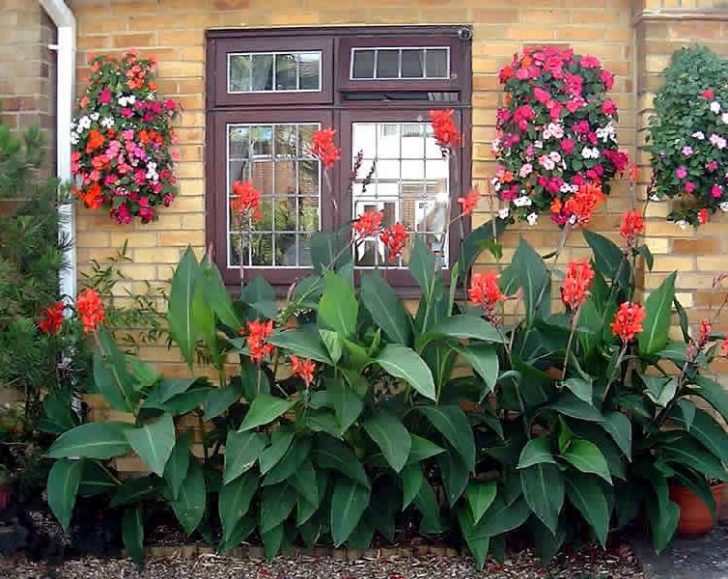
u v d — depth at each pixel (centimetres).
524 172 511
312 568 481
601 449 467
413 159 556
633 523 507
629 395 475
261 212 563
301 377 465
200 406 490
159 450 434
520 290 498
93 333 480
